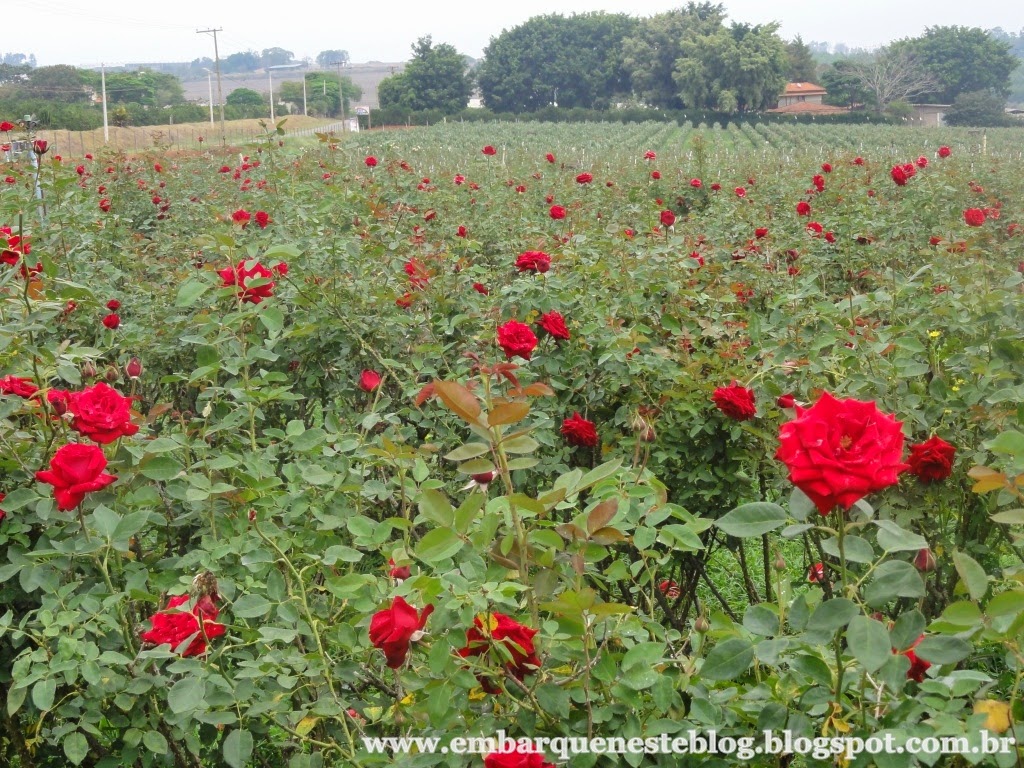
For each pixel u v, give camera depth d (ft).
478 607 4.91
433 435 10.84
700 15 265.75
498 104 273.13
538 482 11.13
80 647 6.07
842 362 10.55
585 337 11.44
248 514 7.40
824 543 5.08
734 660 4.72
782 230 22.88
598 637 5.82
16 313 9.60
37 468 7.70
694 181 34.09
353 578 6.30
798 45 304.09
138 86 252.01
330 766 7.16
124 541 6.59
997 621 4.79
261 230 16.97
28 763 7.34
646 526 6.36
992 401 8.54
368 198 18.76
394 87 262.06
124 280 19.31
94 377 9.62
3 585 7.30
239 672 6.34
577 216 25.39
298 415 13.05
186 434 8.39
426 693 5.65
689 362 10.88
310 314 12.42
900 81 270.26
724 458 10.44
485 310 13.16
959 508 9.26
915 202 25.96
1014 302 9.94
